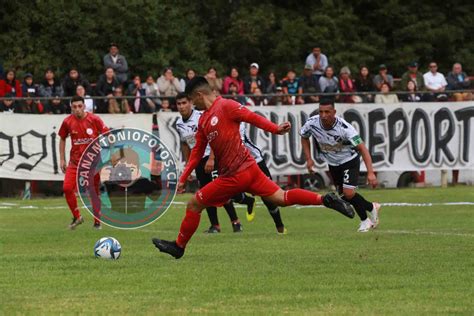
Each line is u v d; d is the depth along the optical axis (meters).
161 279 17.08
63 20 56.44
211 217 27.47
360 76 48.59
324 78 47.41
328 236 25.19
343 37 63.97
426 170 45.56
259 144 43.59
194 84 18.61
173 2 61.69
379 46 64.44
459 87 49.84
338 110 44.56
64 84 44.97
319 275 17.45
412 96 45.81
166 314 13.77
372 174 25.17
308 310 14.07
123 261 19.69
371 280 16.84
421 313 13.82
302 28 62.91
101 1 57.47
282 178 44.91
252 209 28.84
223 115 18.39
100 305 14.52
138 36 57.50
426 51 65.50
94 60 56.47
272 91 47.53
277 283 16.55
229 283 16.58
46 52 56.41
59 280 17.06
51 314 13.80
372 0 65.38
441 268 18.33
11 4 56.66
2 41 56.09
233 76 46.44
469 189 43.69
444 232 25.91
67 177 28.19
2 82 43.94
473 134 45.78
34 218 32.72
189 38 59.97
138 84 46.00
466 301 14.80
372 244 22.80
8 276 17.59
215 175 27.36
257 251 21.52
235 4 65.12
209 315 13.70
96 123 28.27
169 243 19.45
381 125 44.91
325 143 25.95
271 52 63.34
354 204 26.56
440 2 66.88
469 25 66.69
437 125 45.44
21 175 41.44
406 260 19.50
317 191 44.22
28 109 41.97
